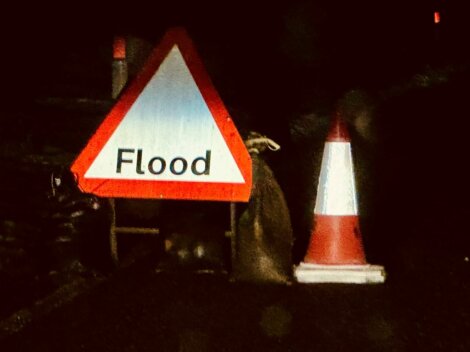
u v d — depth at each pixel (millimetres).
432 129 9523
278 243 6539
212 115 6391
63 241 6641
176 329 5977
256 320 6055
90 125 8789
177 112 6402
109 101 9312
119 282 6590
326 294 6367
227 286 6488
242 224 6539
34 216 7039
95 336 5938
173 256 6676
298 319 6059
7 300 6363
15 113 8805
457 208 7781
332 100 9797
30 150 8164
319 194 6602
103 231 6727
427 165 8750
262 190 6551
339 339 5840
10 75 9578
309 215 7496
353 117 9531
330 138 6605
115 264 6742
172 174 6410
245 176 6375
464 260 6824
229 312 6152
